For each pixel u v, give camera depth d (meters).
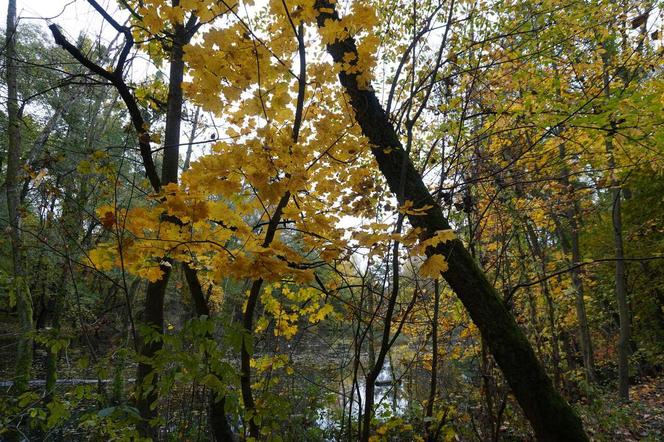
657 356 10.31
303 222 1.62
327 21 1.51
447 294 3.96
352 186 1.94
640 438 4.96
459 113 3.07
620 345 7.19
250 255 1.58
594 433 4.36
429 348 4.11
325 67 1.65
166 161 2.68
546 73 3.54
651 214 9.59
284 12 1.49
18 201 5.75
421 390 4.12
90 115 3.97
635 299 10.66
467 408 3.28
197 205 1.42
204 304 2.03
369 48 1.62
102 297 8.98
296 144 1.45
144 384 1.43
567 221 6.09
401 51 3.10
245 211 1.70
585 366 6.93
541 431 2.42
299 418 3.48
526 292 4.21
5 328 7.63
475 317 2.59
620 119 2.62
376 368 2.00
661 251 9.42
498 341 2.52
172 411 3.61
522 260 4.07
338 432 3.95
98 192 2.94
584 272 6.92
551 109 2.98
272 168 1.41
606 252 10.23
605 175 3.50
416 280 2.33
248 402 1.75
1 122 7.45
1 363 6.38
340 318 3.13
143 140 2.05
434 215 2.52
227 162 1.38
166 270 1.99
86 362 1.83
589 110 2.77
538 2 3.32
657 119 2.47
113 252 1.59
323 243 1.67
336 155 1.79
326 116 1.77
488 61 3.19
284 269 1.46
